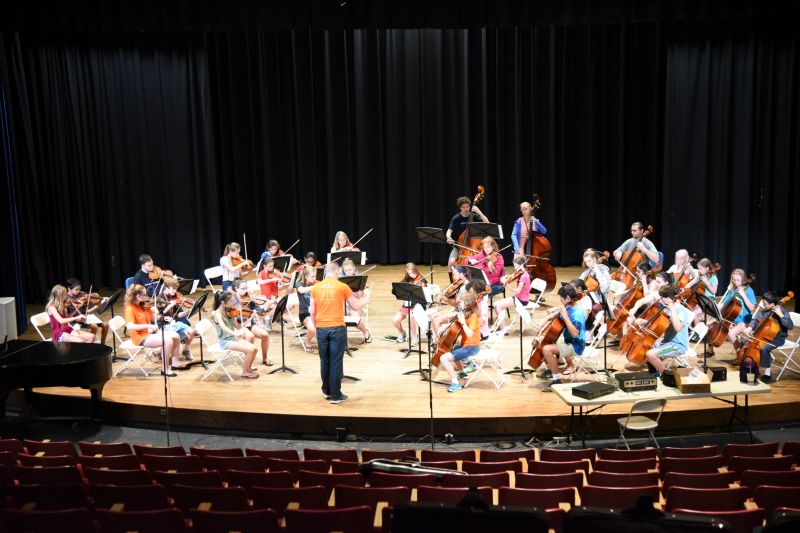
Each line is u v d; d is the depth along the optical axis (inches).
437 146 588.1
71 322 381.1
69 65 529.7
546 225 590.6
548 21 450.9
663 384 304.5
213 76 575.2
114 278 559.5
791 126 502.0
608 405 326.6
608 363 369.1
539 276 467.5
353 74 584.1
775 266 516.4
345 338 337.4
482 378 360.5
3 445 273.6
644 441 319.9
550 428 318.7
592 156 577.6
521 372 360.8
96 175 550.6
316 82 585.9
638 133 574.2
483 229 409.4
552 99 573.0
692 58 523.2
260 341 423.5
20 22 438.9
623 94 566.6
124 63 545.3
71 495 214.7
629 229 585.3
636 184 581.3
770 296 338.0
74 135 536.4
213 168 566.6
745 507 214.4
